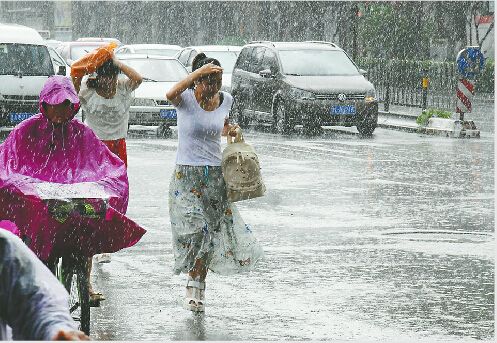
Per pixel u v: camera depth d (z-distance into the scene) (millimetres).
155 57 50812
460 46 79688
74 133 13523
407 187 30828
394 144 44688
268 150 41500
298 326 15562
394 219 25234
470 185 31344
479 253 21219
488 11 75438
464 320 15969
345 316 16172
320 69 50594
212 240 16078
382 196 29000
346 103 49000
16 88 44281
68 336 6645
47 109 13242
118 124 17938
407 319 16000
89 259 14547
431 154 40281
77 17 118875
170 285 18328
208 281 18672
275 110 50812
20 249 7016
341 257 20734
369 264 20094
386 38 78750
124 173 13602
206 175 15953
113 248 13328
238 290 17953
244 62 54406
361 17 79688
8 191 12875
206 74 15688
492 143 45531
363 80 50125
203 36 105125
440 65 68500
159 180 31875
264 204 27469
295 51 51406
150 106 47438
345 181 32031
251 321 15867
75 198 12820
